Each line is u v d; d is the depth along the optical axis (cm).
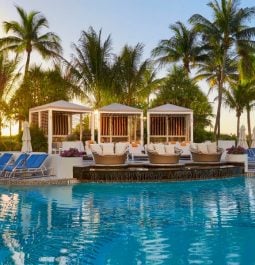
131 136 2509
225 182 1422
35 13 3000
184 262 568
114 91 2875
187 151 1958
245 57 2877
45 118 2353
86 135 2481
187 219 827
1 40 2969
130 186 1311
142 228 755
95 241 670
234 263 564
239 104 3616
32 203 1001
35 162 1396
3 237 693
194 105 3194
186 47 3288
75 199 1064
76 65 2870
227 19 2880
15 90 2683
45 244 651
